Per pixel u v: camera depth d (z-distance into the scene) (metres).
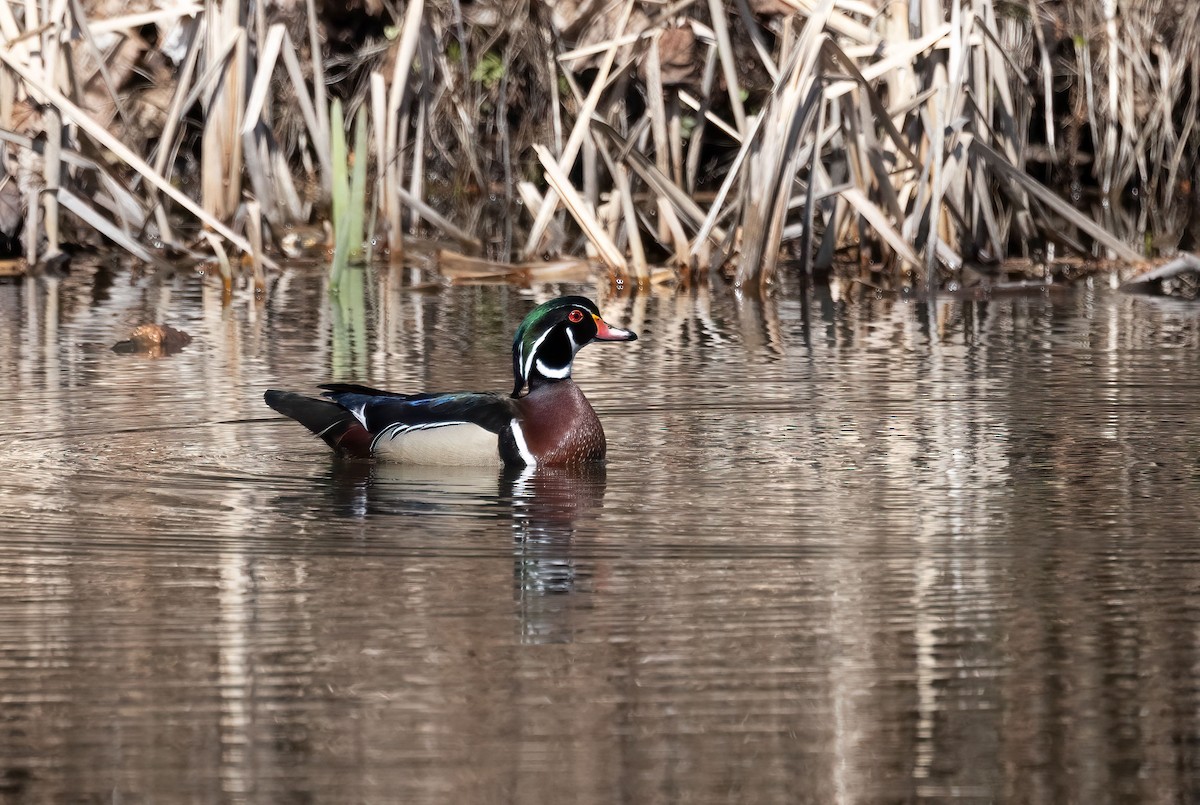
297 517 10.32
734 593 8.72
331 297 20.16
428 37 24.14
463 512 10.52
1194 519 10.19
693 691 7.40
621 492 11.08
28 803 6.41
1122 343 16.92
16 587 8.80
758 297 20.50
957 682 7.51
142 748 6.86
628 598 8.64
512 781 6.55
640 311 19.30
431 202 26.98
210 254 22.94
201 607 8.50
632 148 21.55
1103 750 6.84
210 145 22.72
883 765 6.71
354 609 8.45
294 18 25.48
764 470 11.66
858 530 9.97
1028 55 26.80
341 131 20.95
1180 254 21.00
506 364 15.66
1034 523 10.12
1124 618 8.30
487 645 7.95
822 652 7.86
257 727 7.05
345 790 6.48
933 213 20.69
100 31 22.23
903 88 21.59
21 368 15.27
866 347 16.73
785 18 21.59
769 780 6.58
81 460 11.83
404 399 12.20
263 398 14.09
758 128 20.92
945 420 13.34
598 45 22.06
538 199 23.30
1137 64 26.38
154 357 15.95
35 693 7.36
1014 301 20.16
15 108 21.61
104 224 21.67
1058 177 27.84
